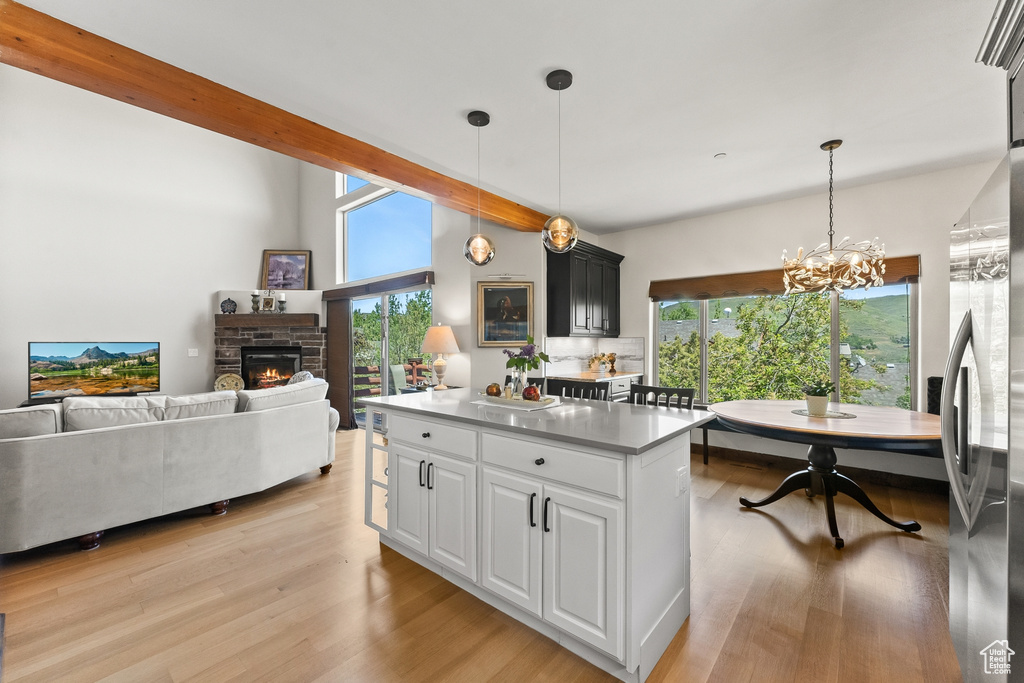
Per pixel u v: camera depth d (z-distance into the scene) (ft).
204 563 7.80
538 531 5.79
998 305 3.86
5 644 5.67
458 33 6.21
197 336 20.81
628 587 4.97
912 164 10.85
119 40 6.38
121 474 8.62
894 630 5.91
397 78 7.28
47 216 17.46
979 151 10.11
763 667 5.31
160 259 19.92
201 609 6.44
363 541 8.70
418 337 18.13
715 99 7.91
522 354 7.80
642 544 5.16
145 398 9.39
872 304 12.68
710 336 15.69
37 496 7.75
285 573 7.47
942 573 7.32
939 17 5.83
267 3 5.64
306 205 23.72
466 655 5.54
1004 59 3.62
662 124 8.80
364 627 6.06
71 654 5.49
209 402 10.07
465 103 8.04
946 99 7.89
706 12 5.79
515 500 6.05
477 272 15.70
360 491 11.53
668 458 5.80
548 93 7.70
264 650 5.59
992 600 3.95
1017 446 3.45
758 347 14.69
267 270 22.66
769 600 6.63
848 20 5.90
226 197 21.83
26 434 7.86
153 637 5.83
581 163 10.71
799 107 8.18
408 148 9.85
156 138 19.98
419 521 7.48
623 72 7.10
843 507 10.25
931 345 11.43
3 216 16.63
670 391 8.77
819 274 9.85
